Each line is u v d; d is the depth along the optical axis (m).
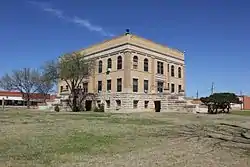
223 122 25.19
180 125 22.00
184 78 65.38
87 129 17.62
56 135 14.68
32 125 20.16
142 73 54.31
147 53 55.75
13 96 105.75
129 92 51.47
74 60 56.50
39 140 12.99
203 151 10.95
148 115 35.59
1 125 20.02
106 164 8.69
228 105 43.53
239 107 67.31
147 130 17.95
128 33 52.62
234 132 17.45
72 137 14.04
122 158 9.59
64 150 10.80
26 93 88.62
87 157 9.67
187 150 11.14
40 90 86.94
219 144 12.62
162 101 52.62
